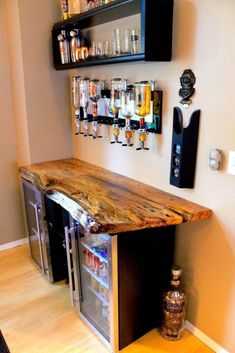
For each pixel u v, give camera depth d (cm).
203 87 156
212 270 173
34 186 231
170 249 190
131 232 163
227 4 138
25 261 274
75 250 195
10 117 268
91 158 262
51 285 241
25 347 184
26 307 217
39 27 243
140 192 191
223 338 175
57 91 266
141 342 187
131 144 209
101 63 192
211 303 177
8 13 240
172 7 160
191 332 194
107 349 183
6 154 274
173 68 170
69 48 234
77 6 218
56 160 279
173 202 174
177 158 171
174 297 182
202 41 152
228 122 148
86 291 202
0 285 240
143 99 183
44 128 267
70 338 191
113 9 175
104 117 231
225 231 160
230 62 142
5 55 252
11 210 289
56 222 223
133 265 170
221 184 157
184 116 168
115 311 171
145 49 160
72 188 197
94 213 156
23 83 248
